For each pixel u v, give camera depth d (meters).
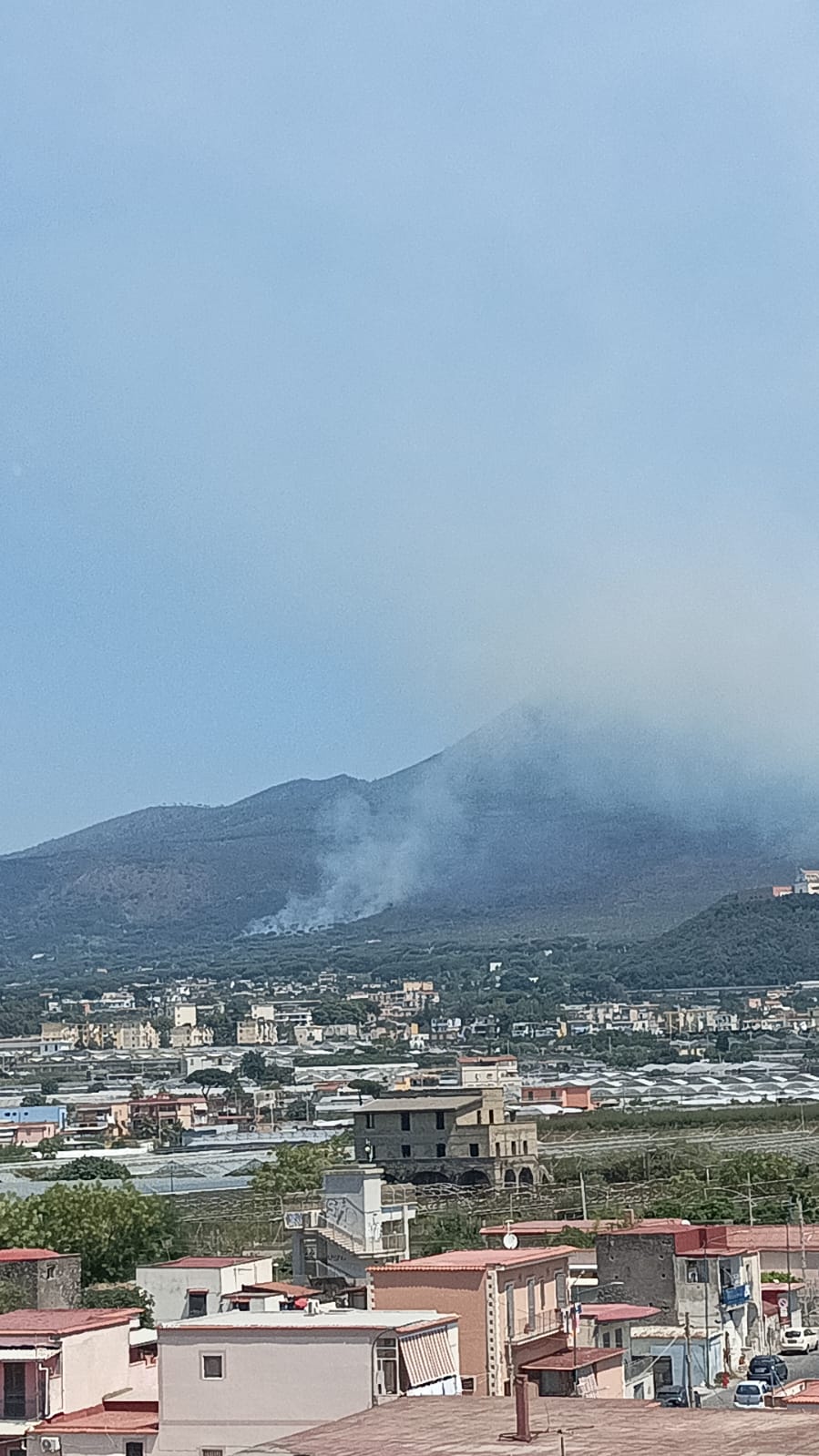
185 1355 79.12
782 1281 134.88
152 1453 79.25
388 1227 124.56
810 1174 195.88
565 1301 97.06
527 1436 50.75
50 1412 84.00
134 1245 140.50
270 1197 178.00
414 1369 78.25
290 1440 52.84
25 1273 111.25
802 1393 91.88
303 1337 78.06
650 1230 120.94
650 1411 53.81
